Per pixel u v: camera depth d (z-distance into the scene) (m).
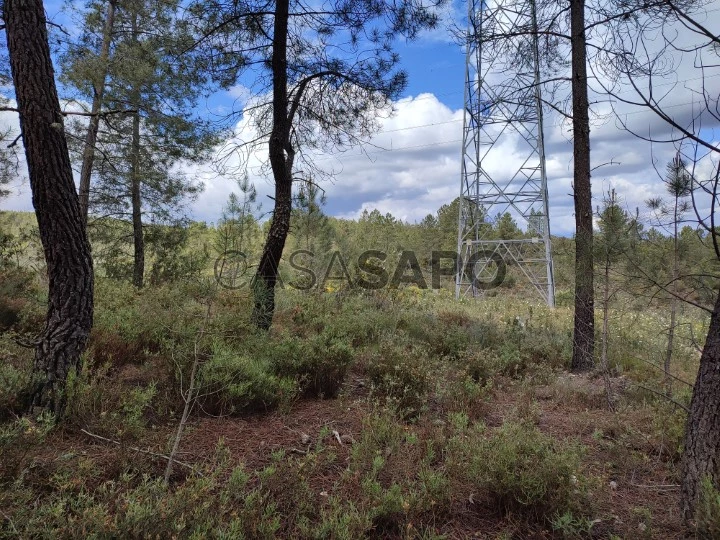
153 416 3.62
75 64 10.58
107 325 4.97
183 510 2.07
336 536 2.24
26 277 7.31
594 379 6.04
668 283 3.76
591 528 2.60
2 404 3.05
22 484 2.26
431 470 2.93
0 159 9.62
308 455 2.82
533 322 10.77
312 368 4.59
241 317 5.44
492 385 5.25
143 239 13.30
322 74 6.86
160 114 11.62
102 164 12.02
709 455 2.56
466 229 21.19
